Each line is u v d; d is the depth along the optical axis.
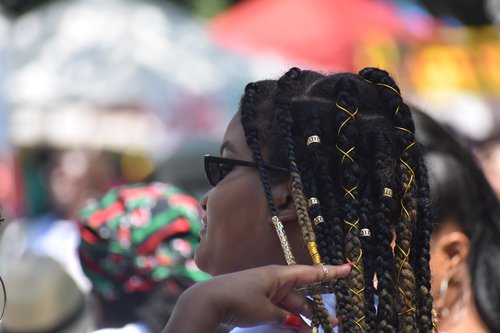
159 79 12.77
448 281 4.95
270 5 14.01
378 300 3.40
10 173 11.36
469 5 18.86
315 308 3.36
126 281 5.12
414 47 13.81
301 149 3.56
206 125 12.62
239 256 3.61
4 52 13.48
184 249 5.17
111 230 5.17
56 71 12.82
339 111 3.54
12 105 12.37
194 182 8.81
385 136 3.54
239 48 13.49
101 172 10.06
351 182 3.46
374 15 13.66
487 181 5.27
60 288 6.01
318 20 13.46
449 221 5.02
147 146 10.85
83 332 6.01
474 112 13.45
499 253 5.15
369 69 3.74
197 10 17.78
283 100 3.60
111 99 12.18
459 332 4.98
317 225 3.44
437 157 5.08
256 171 3.61
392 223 3.52
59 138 10.47
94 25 13.59
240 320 3.33
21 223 9.75
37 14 14.48
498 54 14.69
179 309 3.34
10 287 5.99
